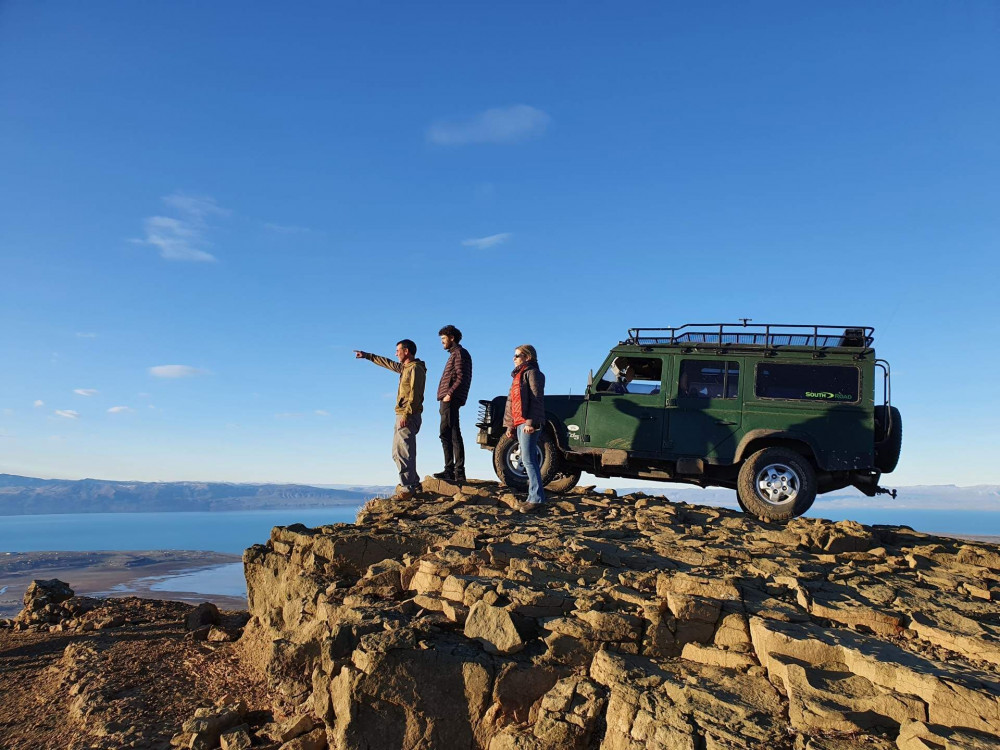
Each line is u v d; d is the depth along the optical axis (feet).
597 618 16.26
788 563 20.48
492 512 26.45
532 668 15.37
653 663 15.23
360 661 15.38
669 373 29.43
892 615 16.12
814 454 26.78
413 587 20.42
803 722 12.14
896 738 11.64
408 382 29.37
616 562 20.44
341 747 14.74
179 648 25.81
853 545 22.93
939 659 14.08
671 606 16.53
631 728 12.93
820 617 16.58
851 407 26.89
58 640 31.07
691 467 28.37
